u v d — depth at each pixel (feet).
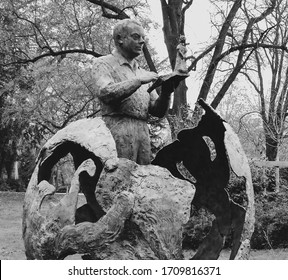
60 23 73.31
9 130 102.32
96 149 20.01
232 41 67.36
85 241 19.20
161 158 24.30
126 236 19.92
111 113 21.43
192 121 46.60
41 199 20.26
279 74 73.26
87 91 75.15
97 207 23.32
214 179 24.25
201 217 38.99
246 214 20.29
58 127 76.59
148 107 22.18
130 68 21.95
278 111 67.97
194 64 64.85
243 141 73.05
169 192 19.95
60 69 76.33
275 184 50.57
